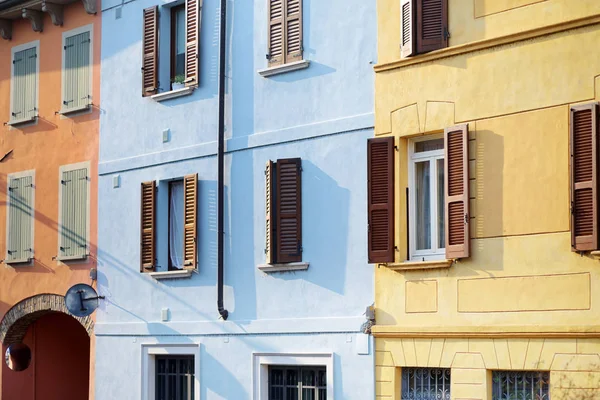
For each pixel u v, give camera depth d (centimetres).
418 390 2145
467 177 2042
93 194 2866
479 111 2050
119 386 2750
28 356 2989
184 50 2705
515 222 1986
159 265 2669
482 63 2052
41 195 3008
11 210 3088
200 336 2548
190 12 2617
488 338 2011
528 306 1959
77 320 3069
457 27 2098
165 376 2666
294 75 2392
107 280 2808
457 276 2064
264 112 2448
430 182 2155
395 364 2156
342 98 2294
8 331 3078
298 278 2347
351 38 2286
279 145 2409
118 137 2808
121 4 2827
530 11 1994
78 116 2923
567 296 1911
